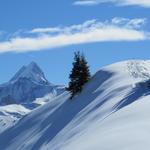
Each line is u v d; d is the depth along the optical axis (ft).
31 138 318.65
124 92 252.01
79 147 148.46
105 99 264.11
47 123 328.08
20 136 345.51
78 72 349.00
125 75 311.68
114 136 141.38
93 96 305.53
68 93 374.22
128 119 163.12
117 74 324.19
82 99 322.14
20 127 366.43
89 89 333.21
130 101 220.23
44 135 301.63
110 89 287.07
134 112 168.86
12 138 354.54
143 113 165.07
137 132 139.95
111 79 315.58
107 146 134.51
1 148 350.64
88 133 170.71
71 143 171.32
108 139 140.56
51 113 348.59
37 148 285.64
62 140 235.81
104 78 330.95
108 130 156.15
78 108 306.55
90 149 137.18
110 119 173.88
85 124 228.84
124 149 127.44
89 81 350.23
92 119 228.43
